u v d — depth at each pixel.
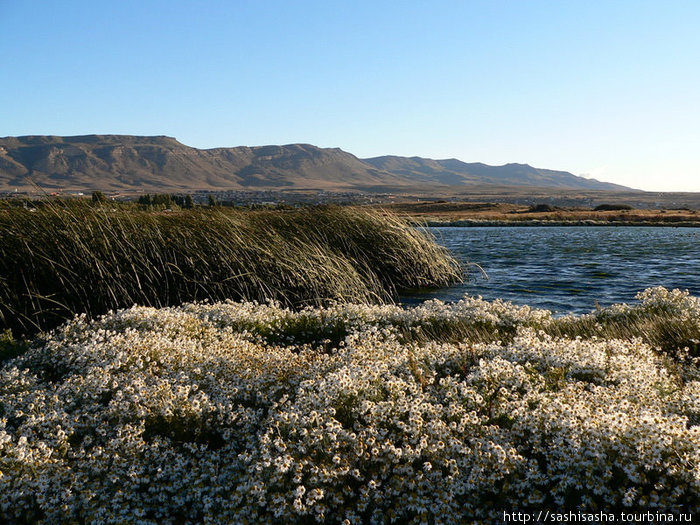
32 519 4.48
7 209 14.13
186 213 17.89
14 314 12.14
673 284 23.94
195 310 12.59
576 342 8.39
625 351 8.45
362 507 4.40
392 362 7.48
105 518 4.41
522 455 4.95
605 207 136.75
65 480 4.77
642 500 4.12
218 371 7.50
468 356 8.28
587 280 25.30
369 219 23.03
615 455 4.60
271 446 4.96
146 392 6.06
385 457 4.84
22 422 6.23
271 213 21.81
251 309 12.62
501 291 22.06
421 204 158.12
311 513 4.40
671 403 6.16
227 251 16.52
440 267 24.11
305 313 12.88
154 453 5.16
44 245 13.39
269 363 7.91
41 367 8.37
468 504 4.48
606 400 5.99
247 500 4.39
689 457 4.34
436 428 5.16
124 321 10.30
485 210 136.38
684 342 9.99
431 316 12.45
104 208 15.92
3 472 4.68
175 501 4.68
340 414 5.72
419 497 4.38
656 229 75.62
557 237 59.12
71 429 5.65
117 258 14.34
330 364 7.45
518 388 6.54
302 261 17.53
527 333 9.40
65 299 12.98
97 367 7.20
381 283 20.78
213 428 5.97
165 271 15.10
